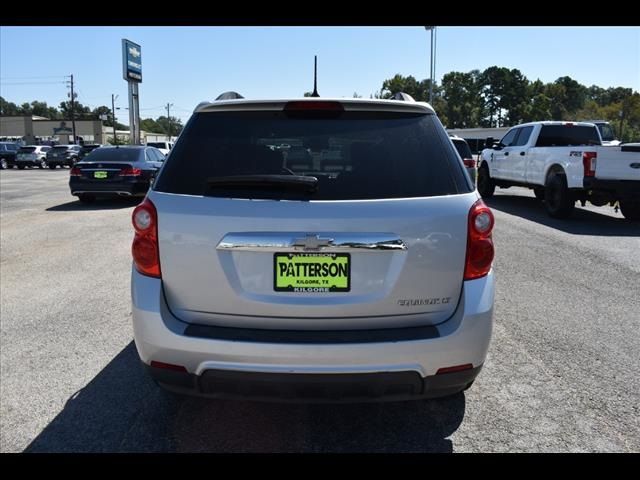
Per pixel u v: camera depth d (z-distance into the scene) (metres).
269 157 2.57
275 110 2.67
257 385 2.38
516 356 3.87
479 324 2.47
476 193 2.62
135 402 3.22
